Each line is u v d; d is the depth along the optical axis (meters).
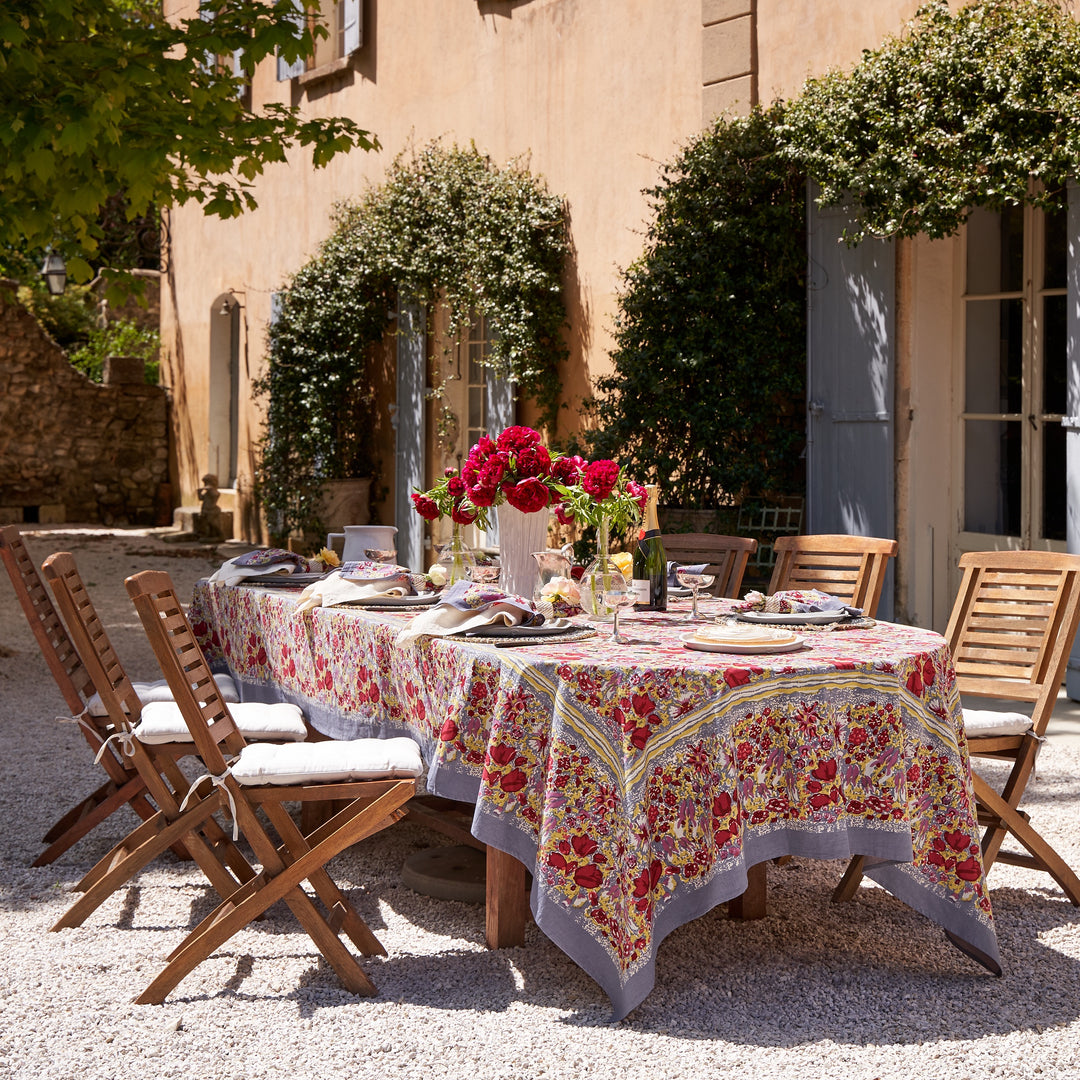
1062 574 3.80
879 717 3.07
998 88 6.34
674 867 2.96
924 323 7.40
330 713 4.10
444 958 3.32
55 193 7.39
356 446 12.54
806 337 7.86
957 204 6.55
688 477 8.12
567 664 3.02
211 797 3.27
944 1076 2.64
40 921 3.63
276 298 12.80
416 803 4.12
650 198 9.09
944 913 3.19
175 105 7.44
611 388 8.52
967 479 7.48
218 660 5.03
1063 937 3.47
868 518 7.51
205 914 3.68
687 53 8.76
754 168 7.91
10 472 17.06
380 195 11.45
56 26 6.87
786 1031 2.87
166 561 13.23
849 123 7.03
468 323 10.59
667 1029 2.88
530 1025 2.91
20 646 8.54
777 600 3.79
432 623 3.45
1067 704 6.37
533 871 3.04
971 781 3.29
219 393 16.14
